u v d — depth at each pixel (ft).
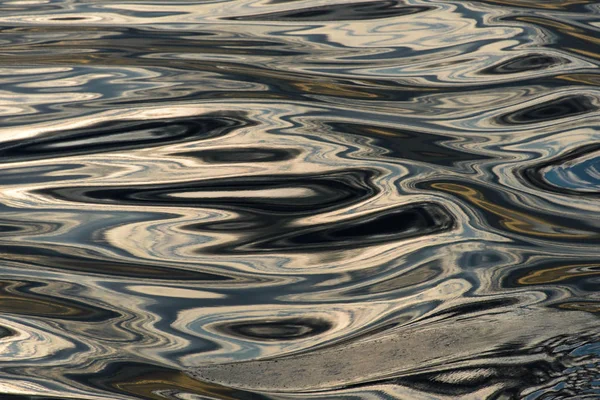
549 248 29.27
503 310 25.45
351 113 40.91
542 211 31.81
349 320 25.46
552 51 47.11
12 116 40.75
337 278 28.02
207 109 41.27
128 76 45.16
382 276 27.96
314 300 26.73
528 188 33.55
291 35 50.37
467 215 31.71
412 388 21.52
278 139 38.24
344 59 46.93
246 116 40.63
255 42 49.34
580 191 33.35
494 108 41.04
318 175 34.96
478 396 20.86
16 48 48.96
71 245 30.09
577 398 20.34
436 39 49.32
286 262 29.04
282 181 34.55
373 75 45.03
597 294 26.18
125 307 26.45
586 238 29.91
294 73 45.37
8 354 23.91
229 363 23.34
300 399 21.31
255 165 35.91
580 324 24.31
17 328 25.27
